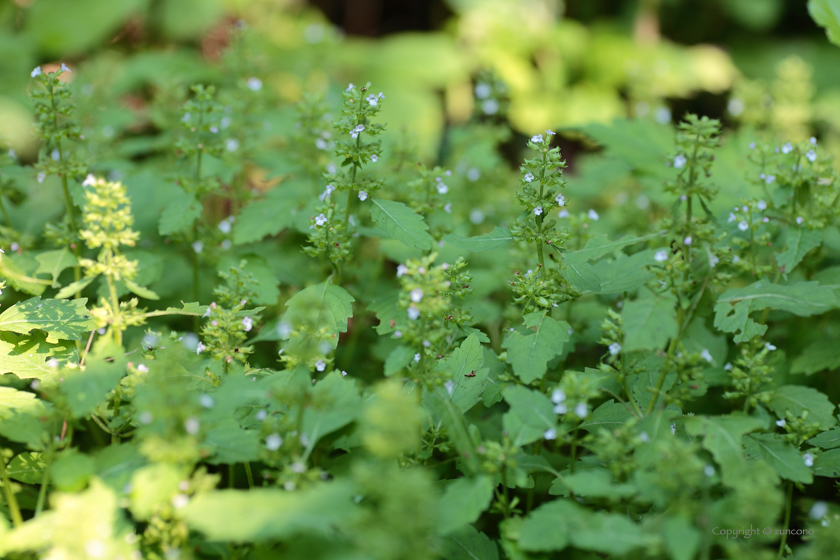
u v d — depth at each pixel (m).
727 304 0.77
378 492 0.70
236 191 0.91
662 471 0.72
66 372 0.76
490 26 1.55
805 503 0.77
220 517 0.69
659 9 1.78
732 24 1.80
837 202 0.82
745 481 0.72
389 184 0.89
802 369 0.83
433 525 0.71
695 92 1.70
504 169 0.97
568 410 0.74
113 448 0.74
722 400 0.84
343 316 0.79
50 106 0.80
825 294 0.75
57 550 0.70
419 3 1.98
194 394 0.75
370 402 0.75
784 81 1.01
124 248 0.88
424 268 0.74
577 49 1.56
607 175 1.07
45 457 0.76
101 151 0.92
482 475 0.73
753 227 0.82
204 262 0.89
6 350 0.78
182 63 1.22
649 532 0.72
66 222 0.83
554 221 0.79
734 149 0.93
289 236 0.93
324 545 0.70
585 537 0.71
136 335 0.87
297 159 0.90
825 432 0.78
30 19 1.37
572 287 0.79
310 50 1.31
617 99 1.55
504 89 0.99
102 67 1.01
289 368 0.76
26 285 0.82
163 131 1.00
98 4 1.36
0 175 0.85
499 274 0.88
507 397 0.74
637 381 0.79
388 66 1.53
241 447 0.73
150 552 0.73
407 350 0.74
